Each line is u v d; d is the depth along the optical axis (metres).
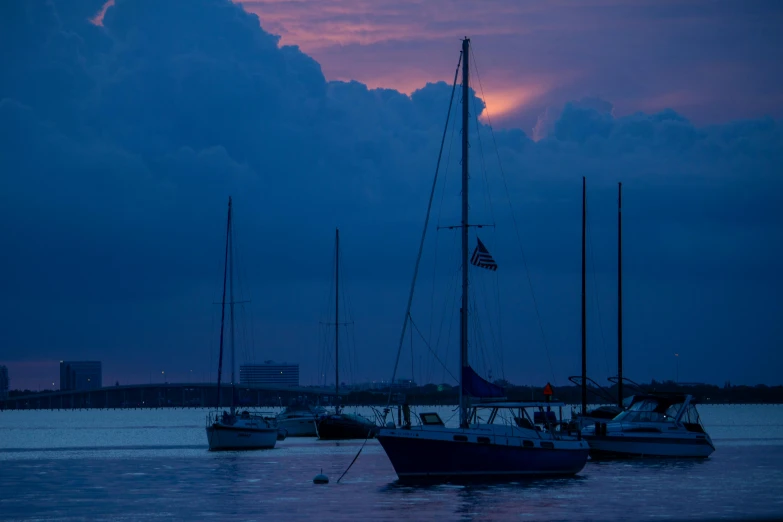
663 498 58.97
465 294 66.50
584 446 68.19
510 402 67.19
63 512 56.28
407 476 64.50
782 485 65.81
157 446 134.38
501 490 61.97
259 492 64.75
